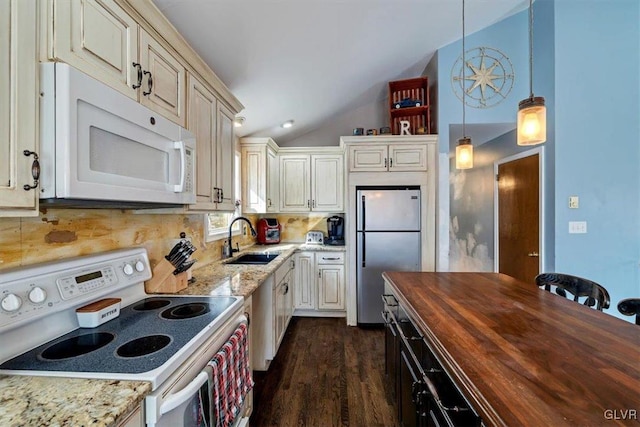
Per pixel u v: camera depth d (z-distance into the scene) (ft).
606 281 9.02
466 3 7.90
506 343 3.25
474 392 2.44
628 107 9.02
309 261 11.40
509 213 11.78
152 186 3.75
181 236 6.40
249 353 5.48
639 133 9.00
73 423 1.98
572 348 3.13
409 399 4.70
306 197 12.20
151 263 5.60
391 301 6.24
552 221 9.29
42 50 2.53
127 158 3.34
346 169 10.73
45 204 3.21
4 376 2.57
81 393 2.33
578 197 9.08
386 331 7.02
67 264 3.56
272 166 12.18
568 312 4.28
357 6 6.43
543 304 4.67
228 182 6.81
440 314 4.19
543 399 2.28
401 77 11.34
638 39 8.98
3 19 2.23
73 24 2.79
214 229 9.24
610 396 2.31
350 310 10.68
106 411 2.11
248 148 11.27
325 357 8.30
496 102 10.11
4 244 3.04
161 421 2.59
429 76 11.13
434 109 10.67
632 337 3.41
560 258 9.09
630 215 9.00
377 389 6.77
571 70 9.05
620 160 9.03
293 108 10.37
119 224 4.74
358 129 11.08
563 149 9.10
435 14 8.00
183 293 5.16
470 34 10.03
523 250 10.84
